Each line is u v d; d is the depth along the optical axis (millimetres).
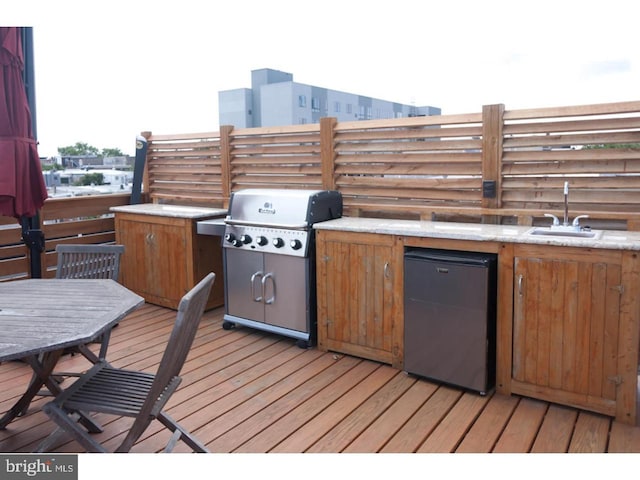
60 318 2402
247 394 3238
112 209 5410
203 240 4879
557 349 2977
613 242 2746
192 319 2209
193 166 5520
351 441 2676
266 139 4859
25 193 3678
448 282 3209
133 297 2779
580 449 2557
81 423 2820
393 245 3527
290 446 2623
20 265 4723
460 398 3162
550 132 3389
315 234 3914
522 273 3039
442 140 3861
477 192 3781
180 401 3143
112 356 3902
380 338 3678
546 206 3541
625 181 3219
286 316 4105
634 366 2760
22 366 3770
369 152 4262
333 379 3459
